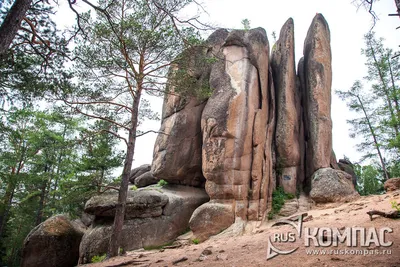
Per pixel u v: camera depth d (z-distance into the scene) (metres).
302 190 19.75
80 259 15.41
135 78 14.05
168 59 14.60
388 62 27.48
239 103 17.66
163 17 13.26
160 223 17.05
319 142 19.97
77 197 17.48
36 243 18.59
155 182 23.86
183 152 20.47
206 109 18.56
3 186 26.41
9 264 29.73
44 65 10.52
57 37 10.34
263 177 17.33
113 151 22.92
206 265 7.78
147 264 9.03
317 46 22.17
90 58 13.30
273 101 19.80
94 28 12.75
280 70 21.55
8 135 21.61
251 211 16.14
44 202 28.00
